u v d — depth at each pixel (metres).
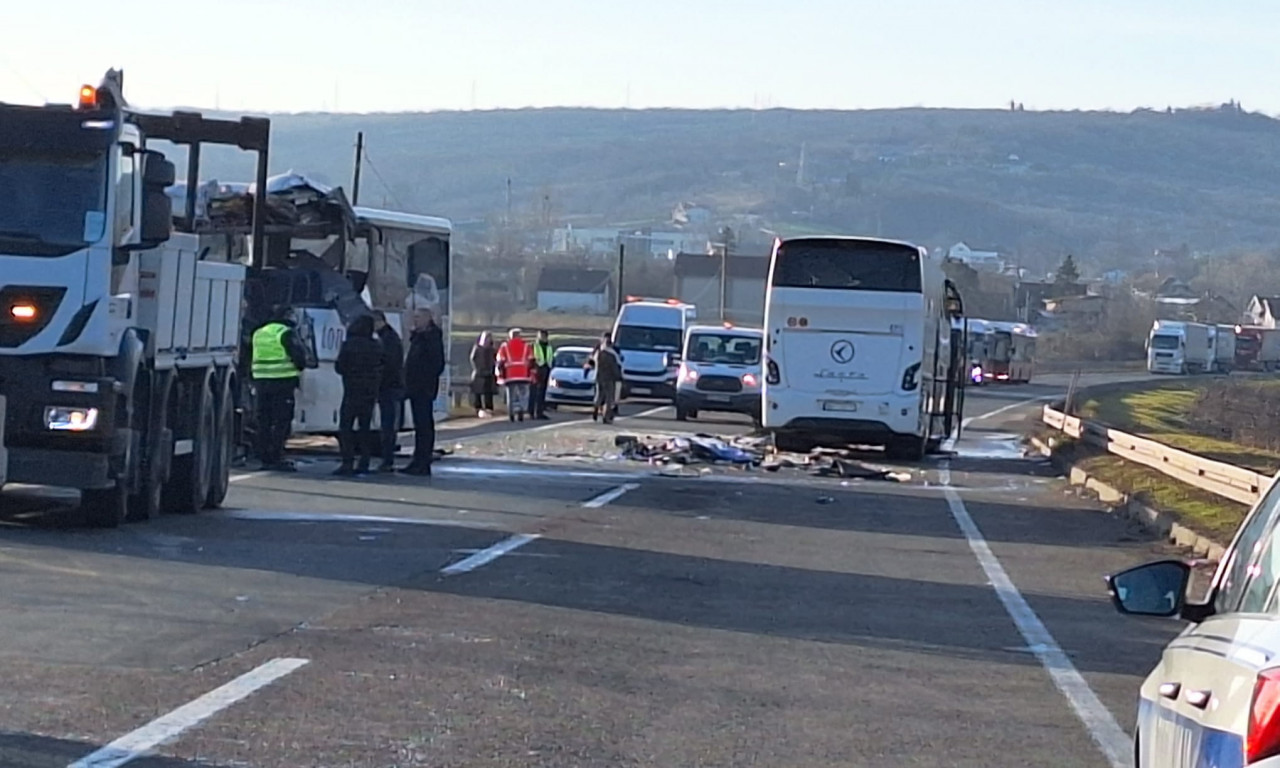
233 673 9.53
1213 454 33.81
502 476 24.55
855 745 8.57
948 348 36.88
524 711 8.97
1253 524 5.27
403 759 7.84
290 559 14.23
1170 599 5.67
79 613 11.16
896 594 14.20
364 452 23.38
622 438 31.62
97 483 14.93
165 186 15.60
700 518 19.86
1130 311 156.75
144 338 15.91
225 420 18.50
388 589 12.87
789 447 33.44
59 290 14.76
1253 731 4.00
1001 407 66.69
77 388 14.82
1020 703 9.84
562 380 50.66
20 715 8.30
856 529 19.62
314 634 10.86
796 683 10.11
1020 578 15.67
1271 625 4.38
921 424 31.92
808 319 31.22
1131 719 9.48
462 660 10.25
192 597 12.01
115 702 8.68
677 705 9.32
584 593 13.23
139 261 15.86
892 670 10.70
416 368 23.53
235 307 18.88
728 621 12.28
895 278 31.00
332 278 26.80
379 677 9.62
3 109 14.92
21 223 14.87
